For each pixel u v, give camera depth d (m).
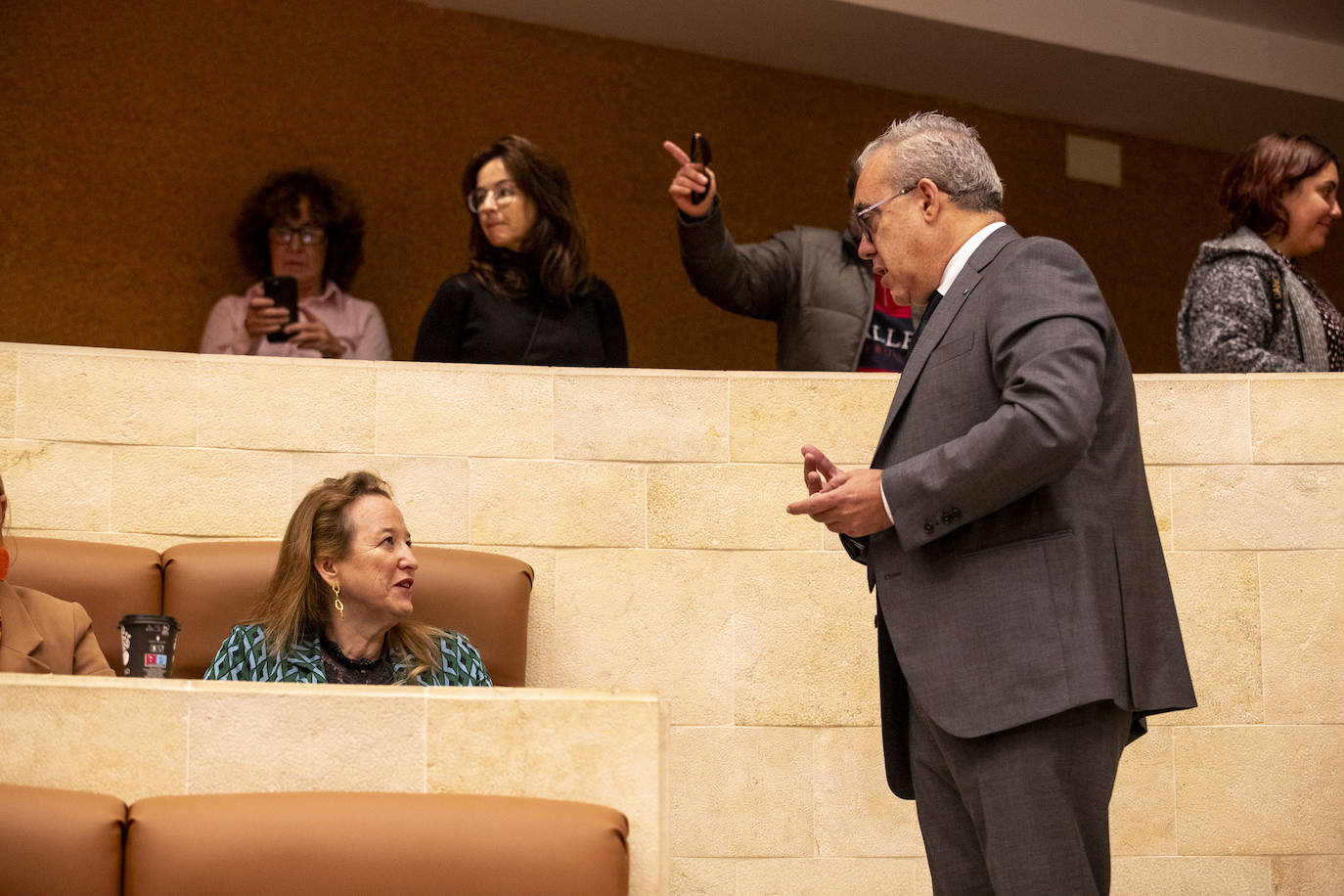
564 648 3.41
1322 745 3.35
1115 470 2.04
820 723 3.36
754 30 6.57
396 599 2.87
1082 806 1.97
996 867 1.96
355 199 6.05
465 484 3.50
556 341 3.74
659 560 3.46
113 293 5.77
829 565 3.45
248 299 5.04
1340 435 3.51
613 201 6.48
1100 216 7.23
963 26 6.49
